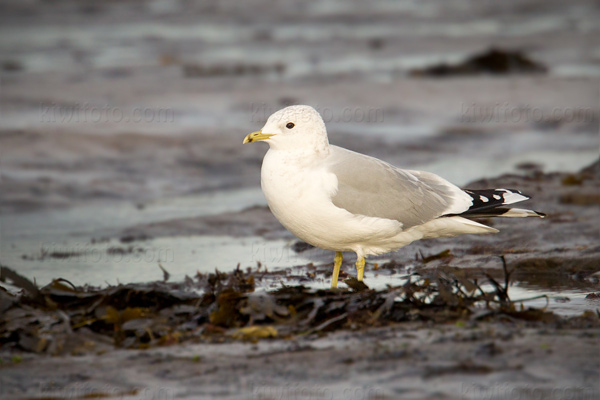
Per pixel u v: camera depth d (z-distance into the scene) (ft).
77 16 179.11
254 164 67.51
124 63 121.60
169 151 69.51
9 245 45.80
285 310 27.89
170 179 63.05
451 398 20.35
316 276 38.63
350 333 26.35
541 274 37.93
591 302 32.30
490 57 117.19
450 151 73.77
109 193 58.90
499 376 21.66
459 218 34.22
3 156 65.10
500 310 27.91
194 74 113.29
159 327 26.94
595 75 113.09
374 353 23.84
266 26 174.40
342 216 31.68
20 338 25.75
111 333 27.12
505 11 211.00
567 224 45.98
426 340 24.97
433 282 29.96
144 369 23.47
